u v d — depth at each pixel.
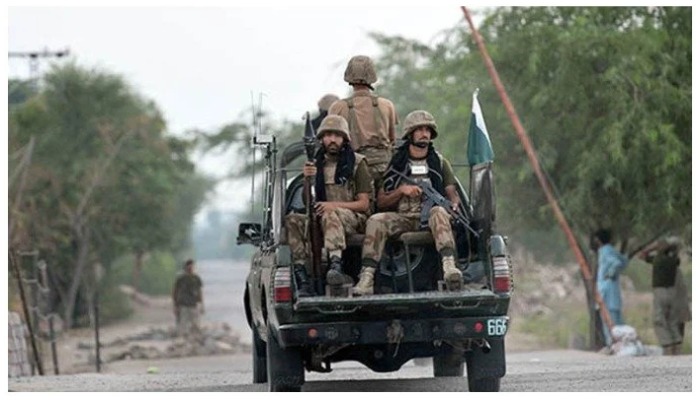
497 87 62.69
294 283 31.16
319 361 34.16
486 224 31.83
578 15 68.62
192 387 41.00
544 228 70.38
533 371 45.19
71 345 93.25
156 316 143.12
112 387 42.53
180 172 131.88
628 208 66.62
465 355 33.47
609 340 62.16
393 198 32.88
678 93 65.44
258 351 39.75
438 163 33.47
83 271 118.94
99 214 119.19
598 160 65.44
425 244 32.56
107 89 121.56
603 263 63.75
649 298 119.62
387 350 33.34
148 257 187.38
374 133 34.69
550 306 116.38
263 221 34.91
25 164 93.19
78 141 119.19
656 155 64.94
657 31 65.94
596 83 66.19
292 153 36.97
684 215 66.69
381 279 32.72
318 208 32.28
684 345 65.75
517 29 69.31
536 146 67.69
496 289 31.19
